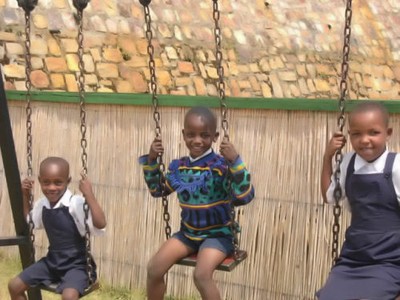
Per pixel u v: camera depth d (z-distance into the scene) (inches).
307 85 526.0
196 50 471.2
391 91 593.9
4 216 346.0
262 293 272.4
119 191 306.8
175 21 474.3
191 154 182.5
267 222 271.0
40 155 331.6
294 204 265.4
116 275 307.6
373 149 153.4
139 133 301.0
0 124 209.9
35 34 388.8
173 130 290.5
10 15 385.1
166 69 442.0
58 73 385.7
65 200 193.3
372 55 600.7
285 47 534.9
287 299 266.7
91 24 421.1
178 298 293.7
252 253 274.1
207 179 178.5
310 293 261.4
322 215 259.1
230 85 474.3
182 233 182.2
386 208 153.9
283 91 505.7
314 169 261.0
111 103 306.3
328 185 163.6
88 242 189.0
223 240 177.0
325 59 556.4
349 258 157.9
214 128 179.9
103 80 402.9
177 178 183.5
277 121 269.4
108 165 309.9
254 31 526.0
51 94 327.3
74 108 320.8
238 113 277.3
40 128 332.8
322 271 258.8
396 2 657.0
